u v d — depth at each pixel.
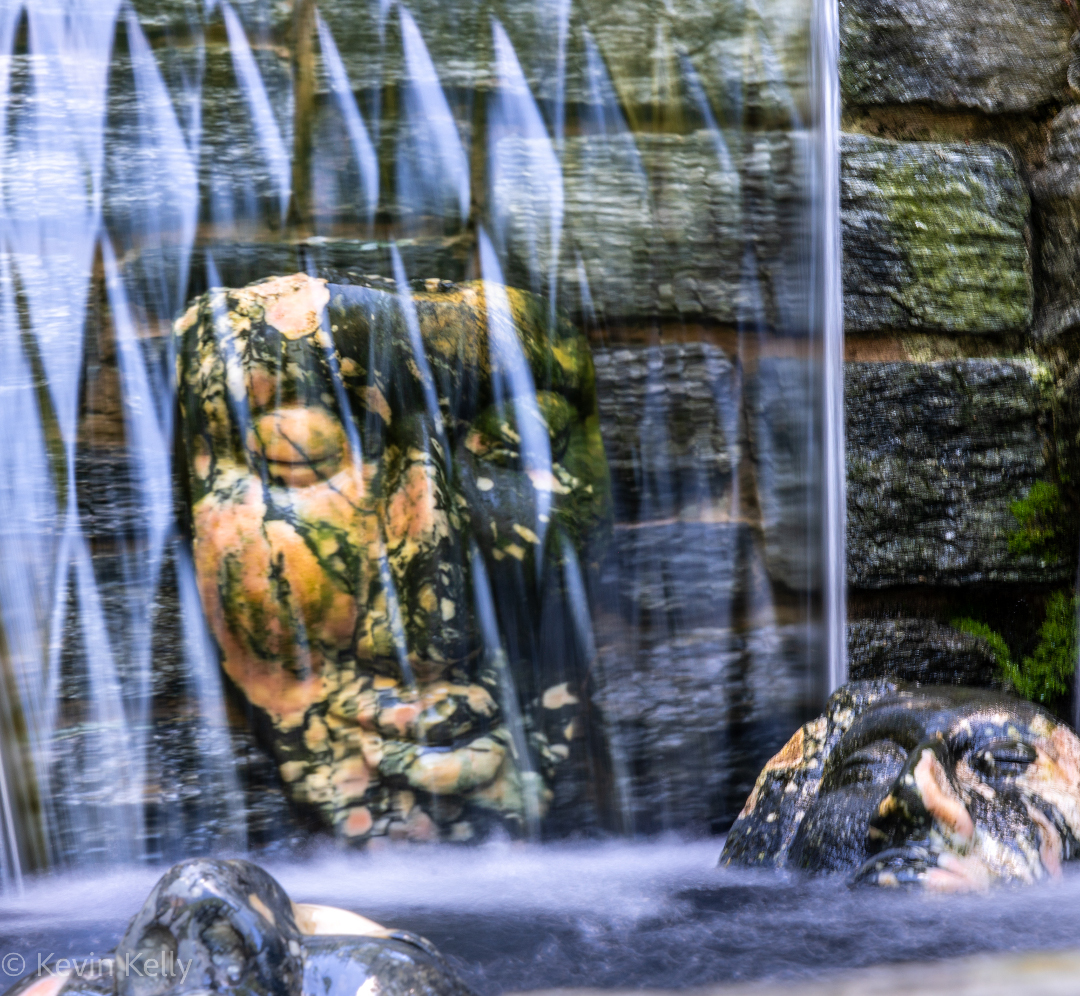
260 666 2.80
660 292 3.24
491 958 1.75
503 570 2.96
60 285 3.04
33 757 2.91
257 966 1.21
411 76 3.22
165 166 3.12
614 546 3.18
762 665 3.21
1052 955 1.45
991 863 1.75
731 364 3.25
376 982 1.21
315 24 3.19
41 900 2.62
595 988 1.55
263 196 3.17
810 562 3.15
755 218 3.21
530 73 3.24
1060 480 3.02
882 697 2.29
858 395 2.99
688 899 1.96
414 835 2.80
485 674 2.91
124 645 2.96
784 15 3.16
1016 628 3.08
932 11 3.04
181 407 2.90
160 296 3.10
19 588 2.96
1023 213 3.06
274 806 2.86
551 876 2.49
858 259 3.00
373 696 2.81
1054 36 3.08
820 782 2.21
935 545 3.00
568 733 3.01
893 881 1.73
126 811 2.90
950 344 3.05
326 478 2.82
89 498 3.00
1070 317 2.95
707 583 3.23
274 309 2.87
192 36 3.15
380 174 3.21
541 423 3.04
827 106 3.04
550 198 3.23
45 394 3.01
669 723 3.14
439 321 2.96
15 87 3.04
